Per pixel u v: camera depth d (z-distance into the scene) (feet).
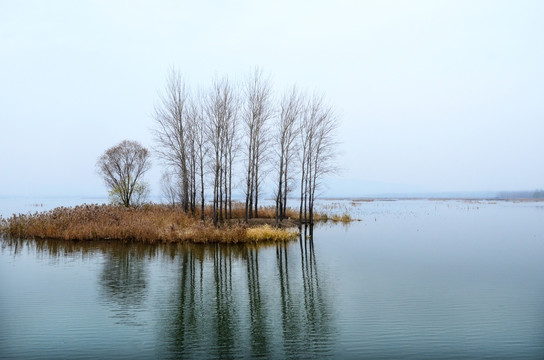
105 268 57.98
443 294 43.96
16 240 84.23
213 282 50.49
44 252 70.54
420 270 56.80
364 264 61.62
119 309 39.06
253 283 49.98
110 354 28.37
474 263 61.82
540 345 29.68
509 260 64.23
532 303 40.29
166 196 143.33
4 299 41.96
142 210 112.16
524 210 223.71
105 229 84.94
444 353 28.40
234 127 116.47
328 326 34.22
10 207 246.47
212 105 110.01
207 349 29.35
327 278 52.42
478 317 36.17
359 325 34.37
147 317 36.86
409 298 42.52
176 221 94.48
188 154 118.01
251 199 125.70
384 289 46.50
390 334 32.17
